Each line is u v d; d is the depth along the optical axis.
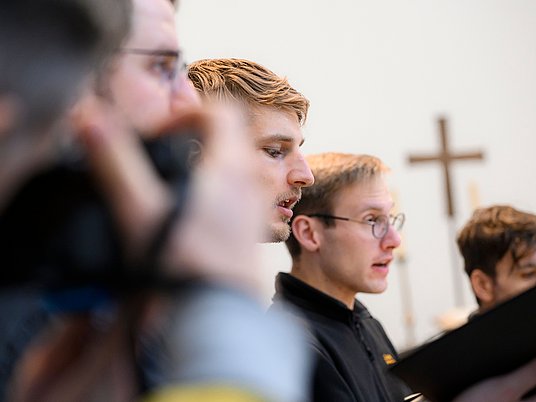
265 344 1.09
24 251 1.11
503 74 14.38
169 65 2.02
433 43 14.34
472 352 2.59
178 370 1.07
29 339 1.32
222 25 13.55
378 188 4.79
